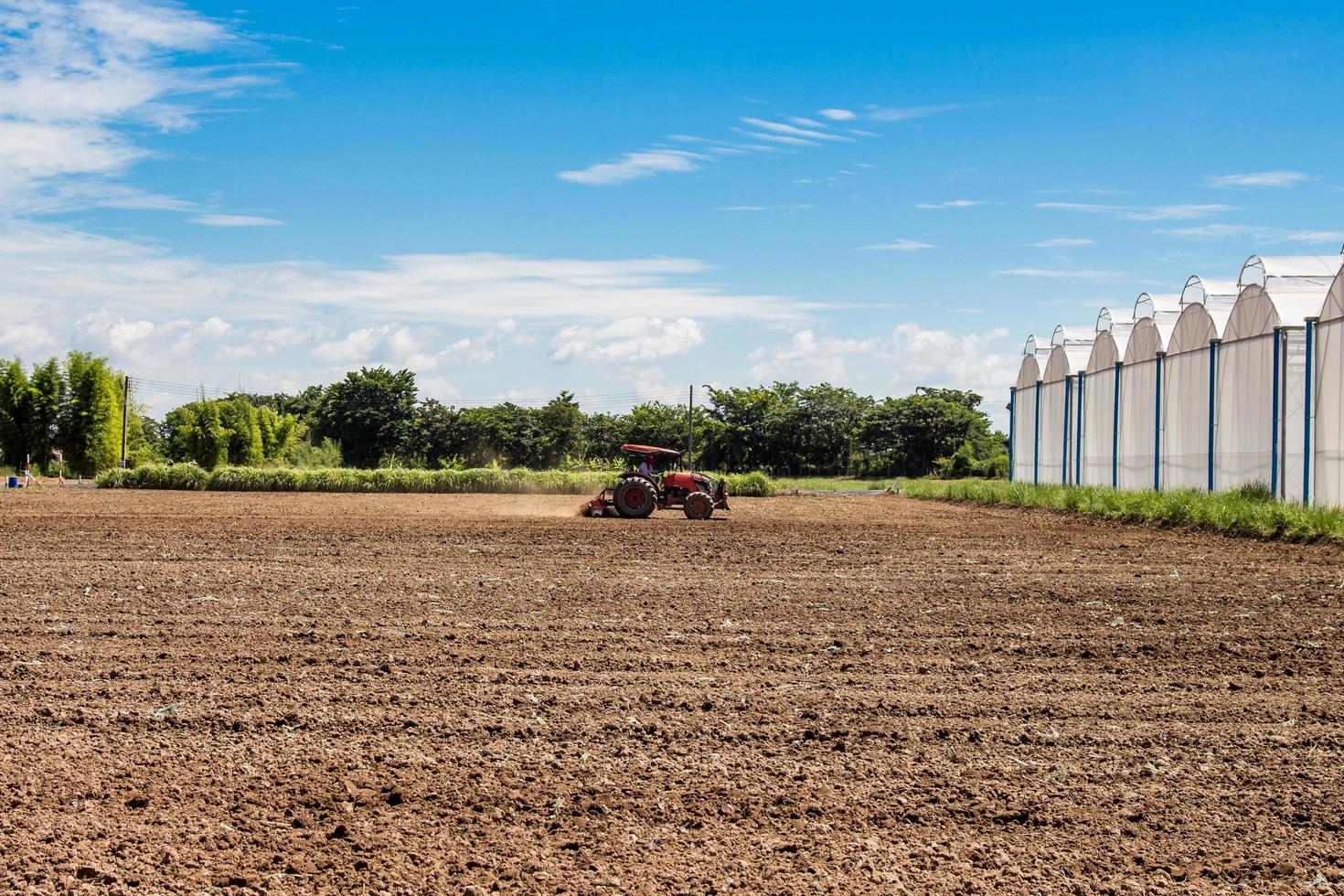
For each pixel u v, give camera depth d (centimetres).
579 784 645
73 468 5469
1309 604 1270
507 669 917
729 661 957
